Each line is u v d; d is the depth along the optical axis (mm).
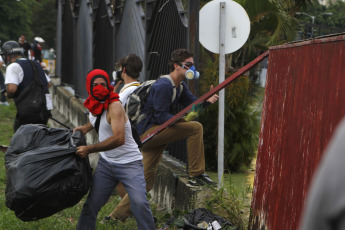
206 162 19047
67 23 37500
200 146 13766
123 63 13938
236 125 18875
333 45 7398
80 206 16156
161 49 18422
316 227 2508
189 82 15266
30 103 19344
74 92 34750
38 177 10609
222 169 14266
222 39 14312
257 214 10680
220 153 14258
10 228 13742
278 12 21156
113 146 10680
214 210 12742
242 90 18969
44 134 11461
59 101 37469
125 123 11117
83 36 32406
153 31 19516
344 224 2428
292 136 8961
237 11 14281
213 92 13016
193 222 12281
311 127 8039
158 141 13547
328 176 2482
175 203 14852
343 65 6957
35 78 19594
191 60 13195
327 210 2477
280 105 9938
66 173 10750
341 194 2441
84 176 11000
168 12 17641
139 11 22219
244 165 20031
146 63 20281
